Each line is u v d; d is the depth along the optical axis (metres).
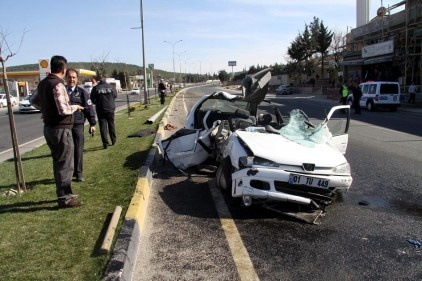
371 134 13.70
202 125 8.80
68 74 6.99
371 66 38.59
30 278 3.54
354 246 4.52
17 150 6.19
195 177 7.51
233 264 4.11
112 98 10.24
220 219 5.39
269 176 5.24
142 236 4.82
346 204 6.00
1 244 4.23
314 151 5.66
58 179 5.36
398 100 23.98
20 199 5.80
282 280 3.77
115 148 10.09
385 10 35.53
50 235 4.46
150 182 7.06
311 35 65.81
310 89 55.09
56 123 5.24
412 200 6.19
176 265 4.09
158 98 41.50
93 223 4.82
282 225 5.17
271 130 6.63
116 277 3.51
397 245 4.54
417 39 30.41
